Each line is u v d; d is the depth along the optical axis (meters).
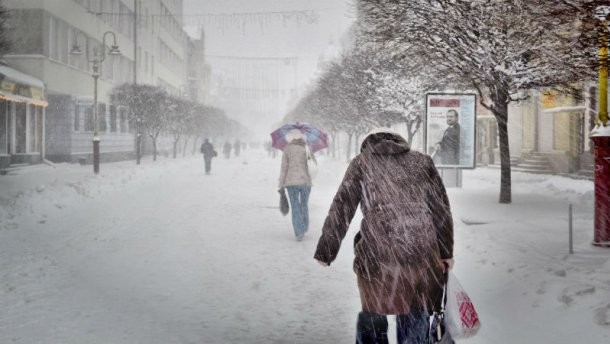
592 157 24.48
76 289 6.65
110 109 46.88
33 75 34.22
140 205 15.86
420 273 3.54
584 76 12.09
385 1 13.24
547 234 9.46
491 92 14.05
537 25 11.37
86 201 16.55
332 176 27.27
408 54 14.04
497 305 5.91
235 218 13.25
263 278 7.31
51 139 38.22
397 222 3.57
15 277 7.17
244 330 5.27
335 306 6.07
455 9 12.36
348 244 9.66
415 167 3.74
